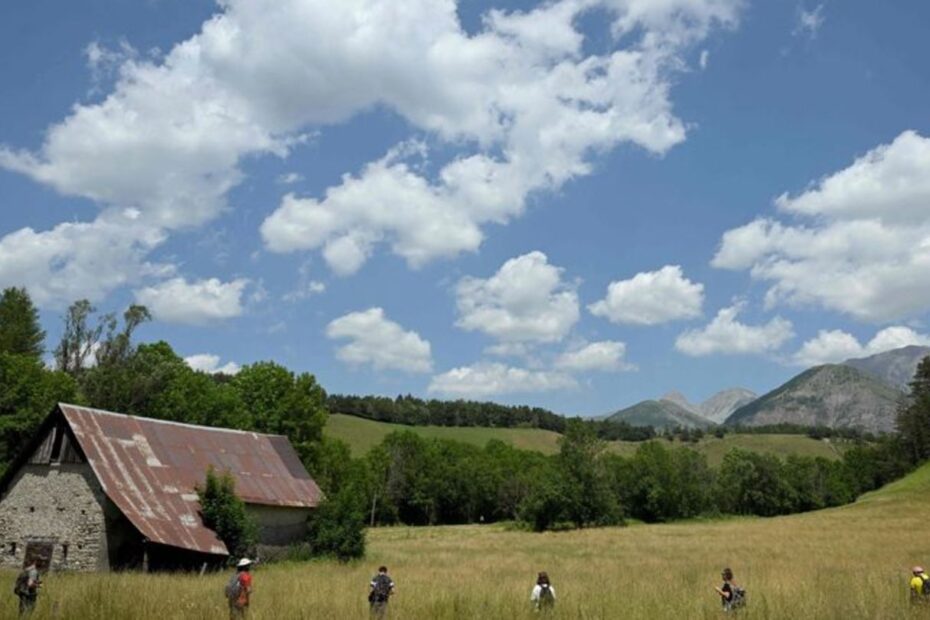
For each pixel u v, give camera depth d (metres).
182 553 42.53
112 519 41.50
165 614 18.09
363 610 19.84
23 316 86.62
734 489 146.50
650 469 131.38
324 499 52.31
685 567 39.44
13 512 43.06
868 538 59.41
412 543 71.19
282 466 53.47
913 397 158.00
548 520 107.12
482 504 140.75
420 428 198.50
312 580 30.67
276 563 47.78
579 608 18.98
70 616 17.91
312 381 80.81
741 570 35.69
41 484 42.84
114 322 82.75
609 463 129.38
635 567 40.31
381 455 135.25
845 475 157.88
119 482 42.09
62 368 81.06
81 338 82.19
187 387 76.12
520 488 138.75
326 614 19.06
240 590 18.95
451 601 21.25
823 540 59.22
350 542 50.97
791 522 86.38
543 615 19.11
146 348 83.44
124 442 45.03
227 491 44.81
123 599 19.73
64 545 41.44
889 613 18.47
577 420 112.44
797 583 26.09
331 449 91.75
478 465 140.62
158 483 44.31
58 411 43.22
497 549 60.84
